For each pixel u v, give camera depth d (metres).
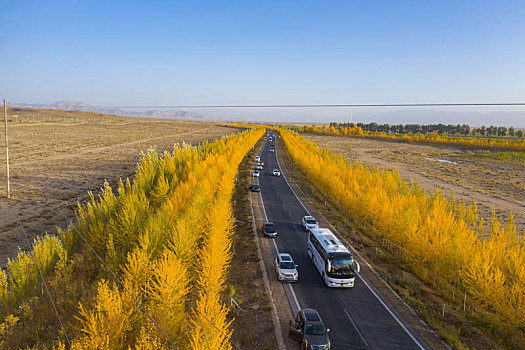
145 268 21.09
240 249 34.91
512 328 21.72
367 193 45.16
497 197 68.69
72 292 24.48
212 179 47.34
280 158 117.06
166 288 17.62
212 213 30.88
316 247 31.33
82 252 31.30
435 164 117.50
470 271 25.05
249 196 59.09
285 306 24.06
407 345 19.77
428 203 44.75
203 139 178.88
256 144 160.62
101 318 15.25
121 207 34.03
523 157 133.75
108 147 132.12
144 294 19.53
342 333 20.83
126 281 17.92
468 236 30.50
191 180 45.16
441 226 32.62
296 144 124.69
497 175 96.44
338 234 40.03
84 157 102.25
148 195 52.28
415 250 31.00
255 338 20.16
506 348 20.30
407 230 32.84
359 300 25.20
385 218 38.00
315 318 20.08
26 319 21.28
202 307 16.17
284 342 19.89
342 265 26.92
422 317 22.89
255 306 23.86
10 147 114.94
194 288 24.98
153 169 59.09
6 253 33.50
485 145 167.62
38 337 19.33
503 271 26.45
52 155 103.31
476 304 24.47
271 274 29.47
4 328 19.56
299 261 32.72
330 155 92.88
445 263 28.30
